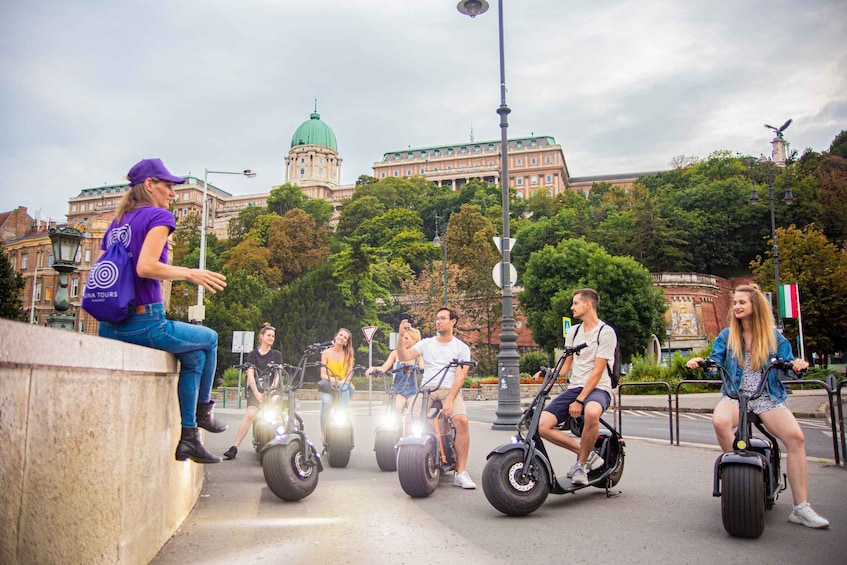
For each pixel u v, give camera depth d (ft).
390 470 27.43
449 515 18.66
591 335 20.27
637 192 378.32
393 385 32.55
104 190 554.46
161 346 14.15
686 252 284.41
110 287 13.24
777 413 17.03
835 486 22.13
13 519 7.95
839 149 333.21
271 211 430.20
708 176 370.73
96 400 10.39
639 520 17.72
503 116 52.44
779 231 161.38
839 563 13.67
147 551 13.39
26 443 8.25
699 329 240.73
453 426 23.48
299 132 600.39
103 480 10.68
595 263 192.75
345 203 442.50
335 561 13.97
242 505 20.25
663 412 69.97
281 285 297.94
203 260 110.11
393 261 272.51
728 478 15.75
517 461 18.33
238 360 146.61
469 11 51.83
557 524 17.35
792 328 151.02
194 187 555.69
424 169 530.27
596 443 21.03
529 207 412.98
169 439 15.46
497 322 199.52
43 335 8.57
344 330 31.24
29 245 188.55
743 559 13.98
